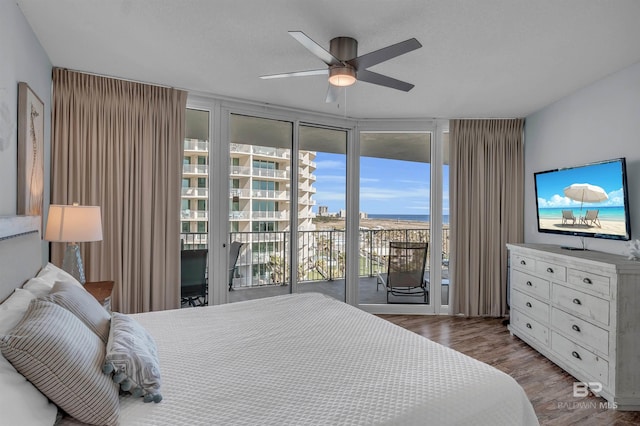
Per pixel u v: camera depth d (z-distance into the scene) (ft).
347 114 14.23
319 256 14.75
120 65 9.62
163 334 6.08
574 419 7.24
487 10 6.81
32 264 6.66
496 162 14.35
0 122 6.04
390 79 8.08
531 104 12.64
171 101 11.34
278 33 7.84
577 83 10.59
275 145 13.76
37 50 8.18
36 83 8.15
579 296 8.82
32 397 3.37
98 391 3.65
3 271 5.06
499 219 14.33
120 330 4.68
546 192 12.09
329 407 3.82
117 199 10.47
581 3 6.56
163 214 11.15
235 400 4.00
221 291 12.54
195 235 12.27
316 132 14.67
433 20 7.18
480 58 8.91
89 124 10.15
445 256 15.35
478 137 14.39
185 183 12.11
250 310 7.50
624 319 7.64
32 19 7.34
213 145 12.34
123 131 10.61
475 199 14.42
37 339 3.51
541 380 8.89
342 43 7.84
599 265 8.11
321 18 7.17
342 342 5.68
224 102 12.46
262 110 13.17
